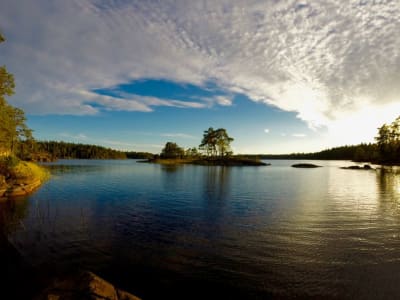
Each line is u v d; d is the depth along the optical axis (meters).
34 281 8.53
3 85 31.50
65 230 14.28
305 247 11.86
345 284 8.57
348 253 11.14
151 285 8.45
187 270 9.48
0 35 26.42
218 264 10.02
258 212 18.97
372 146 135.88
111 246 11.85
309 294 7.97
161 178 46.22
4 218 16.70
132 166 94.06
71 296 5.99
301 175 56.50
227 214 18.31
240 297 7.79
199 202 22.89
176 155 143.12
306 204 22.14
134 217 17.36
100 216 17.61
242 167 92.81
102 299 6.01
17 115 43.22
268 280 8.80
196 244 12.21
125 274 9.16
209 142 119.94
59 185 34.84
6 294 7.73
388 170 74.19
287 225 15.49
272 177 50.28
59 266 9.67
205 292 8.06
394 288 8.33
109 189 31.11
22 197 24.97
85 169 72.56
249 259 10.46
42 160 127.69
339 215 18.03
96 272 9.27
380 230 14.48
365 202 23.14
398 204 22.31
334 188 33.19
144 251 11.27
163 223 15.88
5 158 32.25
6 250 11.11
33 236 13.14
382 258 10.64
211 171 67.62
